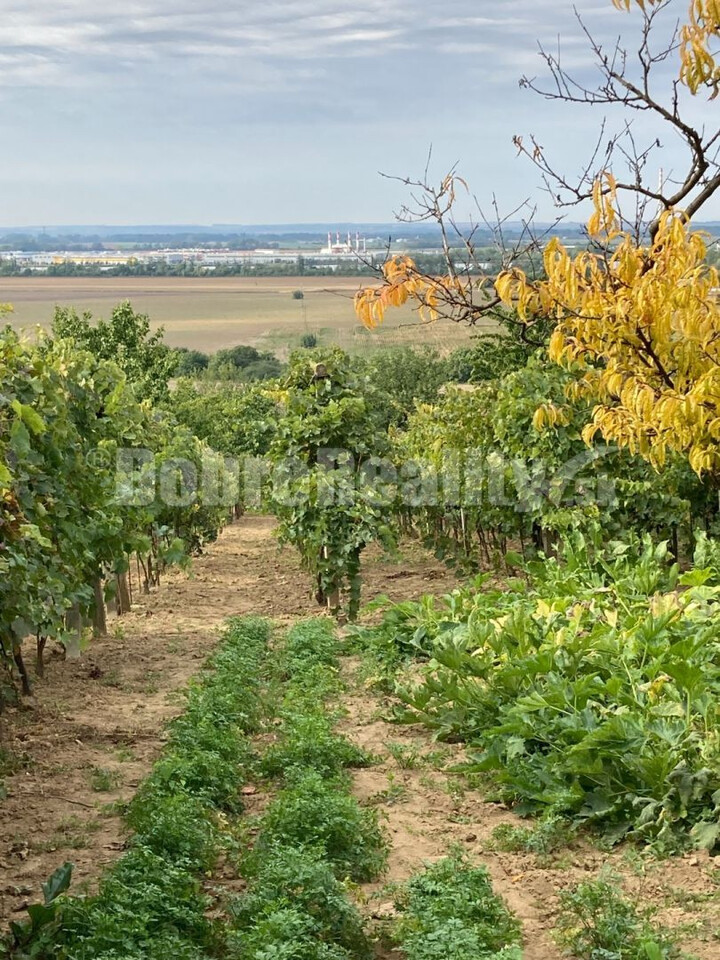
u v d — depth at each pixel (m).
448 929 4.69
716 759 6.30
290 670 10.48
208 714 8.12
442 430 16.56
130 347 36.06
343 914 4.93
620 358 6.47
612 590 10.32
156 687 9.88
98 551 11.57
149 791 6.41
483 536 17.59
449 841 6.31
